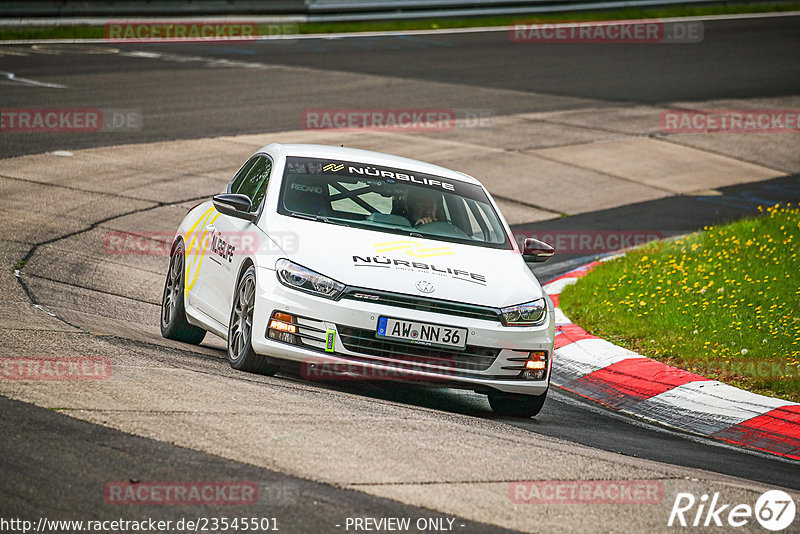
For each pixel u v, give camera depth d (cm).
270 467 1820
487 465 1989
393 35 12038
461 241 2842
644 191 6756
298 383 2602
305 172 2955
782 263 4406
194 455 1842
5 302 3136
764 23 14200
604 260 4819
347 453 1948
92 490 1641
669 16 14138
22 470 1689
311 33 11881
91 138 6519
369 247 2659
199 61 9631
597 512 1781
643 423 2844
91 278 3850
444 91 9156
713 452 2536
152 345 2875
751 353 3309
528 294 2672
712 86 10369
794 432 2714
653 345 3484
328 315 2484
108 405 2091
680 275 4256
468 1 13062
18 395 2091
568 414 2844
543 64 10856
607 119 8700
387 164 3114
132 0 10975
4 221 4534
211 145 6638
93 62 9119
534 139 7800
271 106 7950
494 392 2597
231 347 2728
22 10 10444
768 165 7744
